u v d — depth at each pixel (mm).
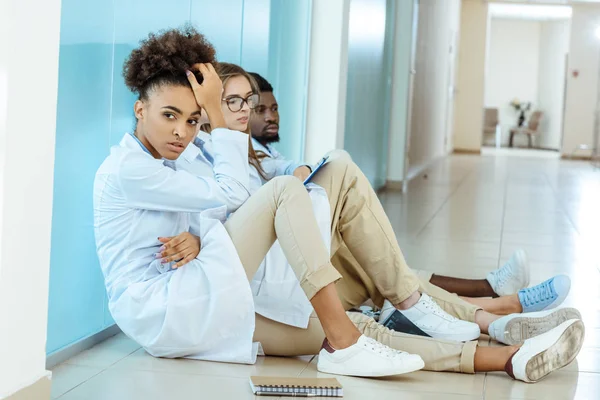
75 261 2248
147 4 2562
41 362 1719
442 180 10086
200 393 1942
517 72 22000
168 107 2129
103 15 2295
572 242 5230
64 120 2143
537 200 8023
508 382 2160
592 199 8359
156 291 2139
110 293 2209
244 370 2145
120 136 2463
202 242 2133
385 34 7867
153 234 2184
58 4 1697
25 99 1598
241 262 2088
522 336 2422
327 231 2271
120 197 2148
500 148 20891
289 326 2240
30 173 1633
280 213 2051
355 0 6082
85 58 2221
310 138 4398
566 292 2682
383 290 2436
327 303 2082
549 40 21281
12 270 1594
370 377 2135
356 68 6367
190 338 2145
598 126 15812
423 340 2232
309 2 4320
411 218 6172
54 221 2123
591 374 2283
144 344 2201
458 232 5508
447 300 2572
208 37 3061
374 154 7652
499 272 3049
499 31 21984
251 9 3564
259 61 3734
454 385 2105
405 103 8383
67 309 2221
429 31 10969
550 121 21156
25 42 1585
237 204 2184
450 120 17000
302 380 2021
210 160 2438
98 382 1999
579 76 16859
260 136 3055
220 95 2225
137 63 2133
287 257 2062
